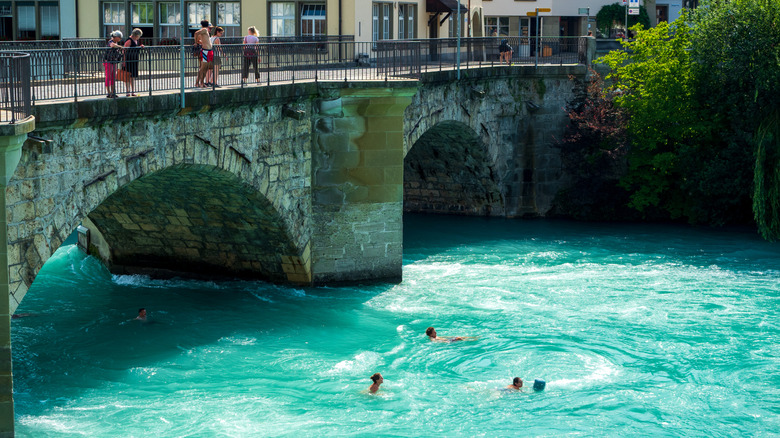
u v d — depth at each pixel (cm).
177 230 3331
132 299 3219
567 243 4241
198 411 2292
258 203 3028
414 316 3050
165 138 2514
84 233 3756
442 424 2248
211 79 2836
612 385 2486
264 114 2944
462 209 4988
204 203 3097
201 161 2662
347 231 3322
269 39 4269
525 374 2558
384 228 3366
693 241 4269
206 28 2702
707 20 4459
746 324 2975
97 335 2831
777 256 3978
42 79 2266
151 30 4597
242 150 2847
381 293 3309
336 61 4338
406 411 2314
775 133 4219
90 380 2483
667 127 4600
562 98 4834
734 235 4394
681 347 2761
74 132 2202
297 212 3203
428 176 4931
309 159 3225
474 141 4516
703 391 2452
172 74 2644
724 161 4431
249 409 2311
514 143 4809
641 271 3694
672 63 4553
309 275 3322
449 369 2589
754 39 4303
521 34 7381
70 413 2264
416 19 5078
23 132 1772
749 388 2470
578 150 4775
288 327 2930
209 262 3469
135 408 2302
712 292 3359
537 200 4875
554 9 7356
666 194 4738
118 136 2350
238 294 3278
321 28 4388
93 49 2320
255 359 2655
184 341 2792
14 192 2038
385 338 2838
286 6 4438
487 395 2412
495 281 3509
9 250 2033
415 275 3594
